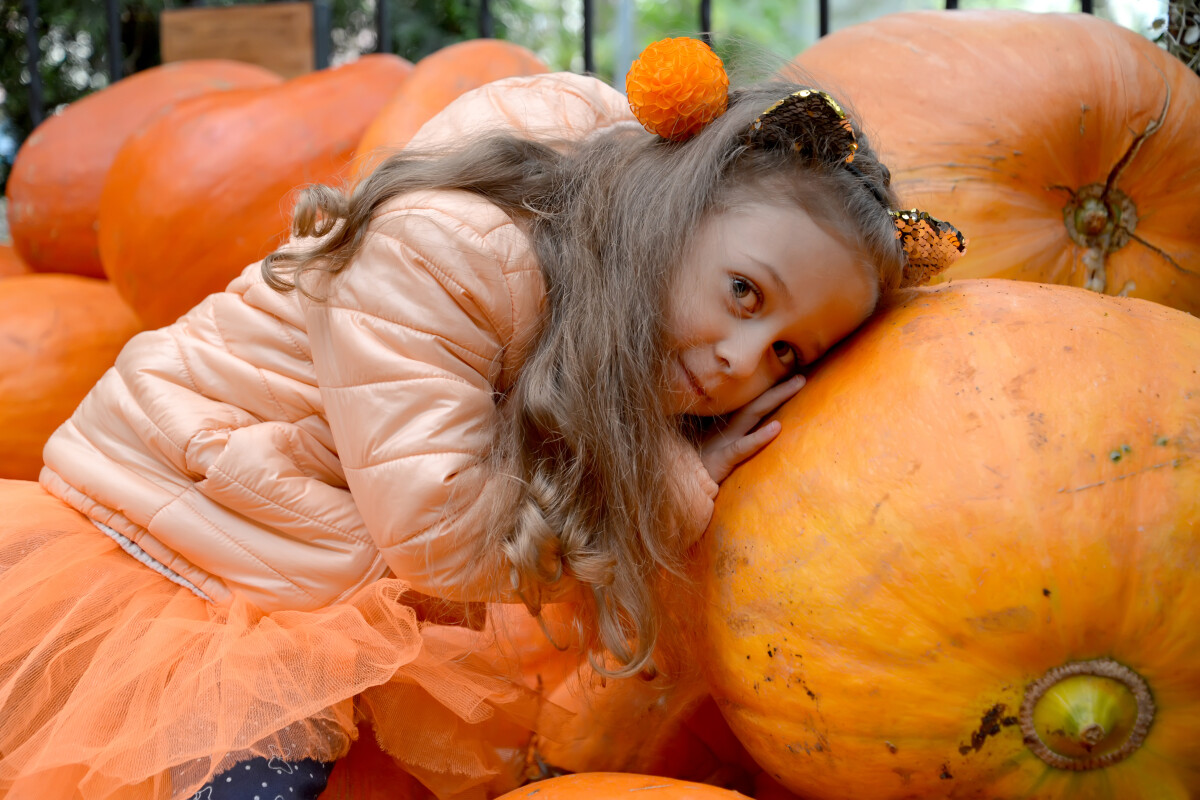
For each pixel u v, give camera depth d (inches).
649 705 49.0
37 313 83.6
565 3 270.8
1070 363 38.3
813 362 46.7
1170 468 35.9
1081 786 37.7
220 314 50.7
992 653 36.1
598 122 54.9
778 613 39.4
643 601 44.4
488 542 43.8
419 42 210.8
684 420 47.9
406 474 43.3
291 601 47.5
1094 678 36.2
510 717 49.1
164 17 123.5
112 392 50.5
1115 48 57.1
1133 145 56.2
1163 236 58.4
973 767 37.8
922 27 60.4
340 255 46.1
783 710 39.8
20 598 43.9
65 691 43.5
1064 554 35.2
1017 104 55.4
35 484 53.4
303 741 43.1
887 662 37.2
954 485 36.7
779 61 54.8
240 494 46.8
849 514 38.2
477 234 44.6
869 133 54.9
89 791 40.6
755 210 42.7
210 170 79.1
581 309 44.8
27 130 181.2
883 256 43.3
